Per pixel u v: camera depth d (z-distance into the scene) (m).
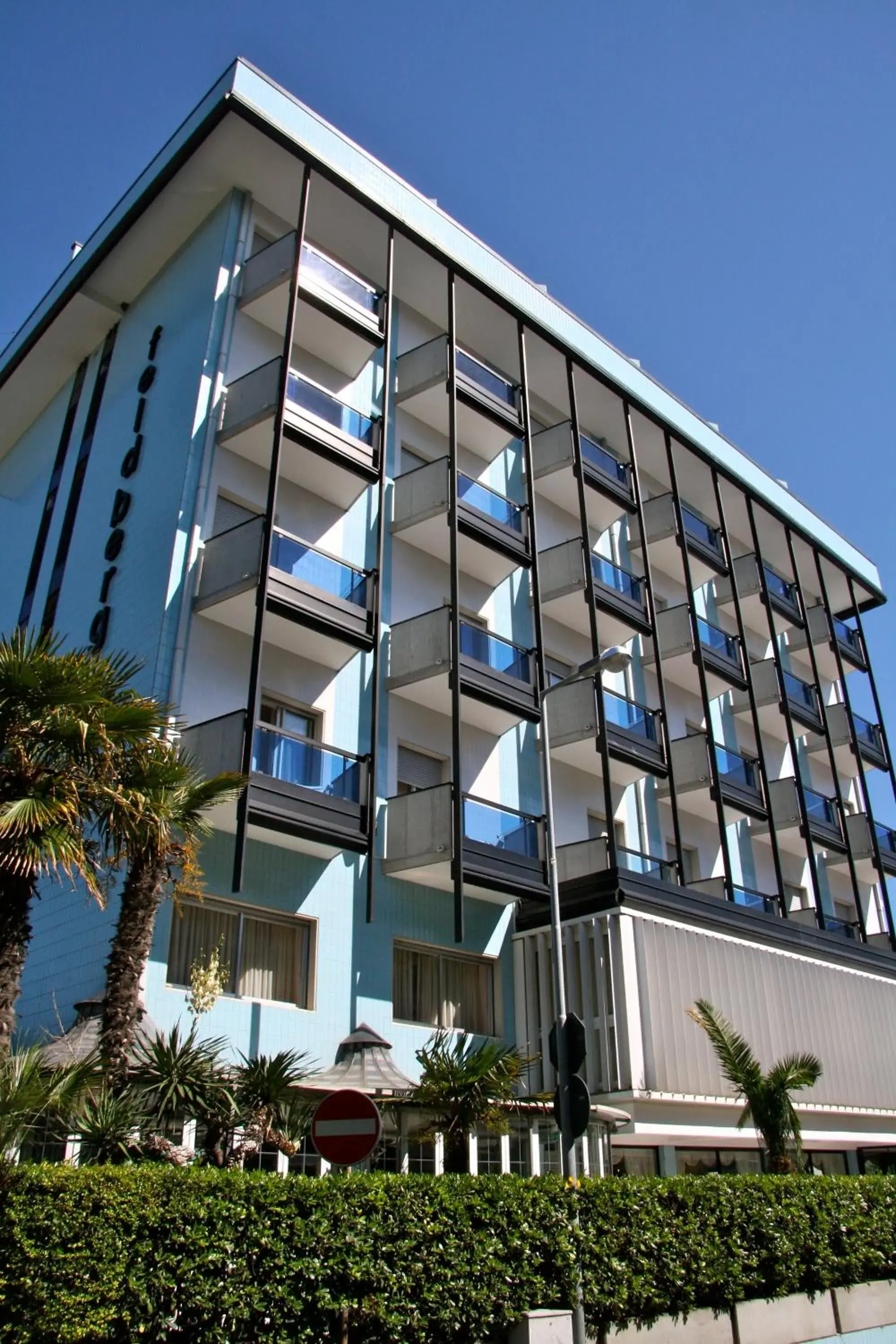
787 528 33.41
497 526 22.33
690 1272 12.69
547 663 24.55
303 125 20.98
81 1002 13.90
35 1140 10.97
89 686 11.18
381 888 18.48
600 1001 18.80
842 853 31.59
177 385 20.38
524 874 19.92
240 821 15.68
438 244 23.19
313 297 20.30
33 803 10.25
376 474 20.34
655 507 28.31
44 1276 8.29
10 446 27.86
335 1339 9.41
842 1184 15.68
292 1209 9.53
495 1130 13.78
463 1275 10.42
